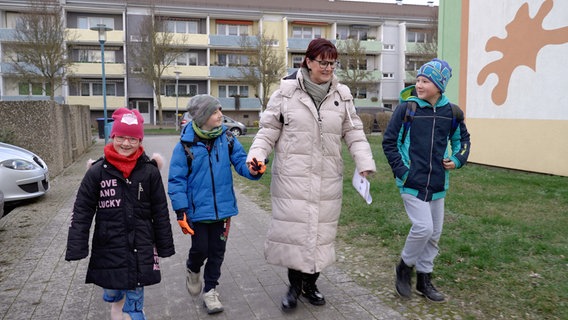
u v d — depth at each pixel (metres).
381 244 5.22
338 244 5.32
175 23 42.88
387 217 6.17
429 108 3.62
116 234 2.91
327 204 3.52
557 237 5.10
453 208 6.50
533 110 9.52
